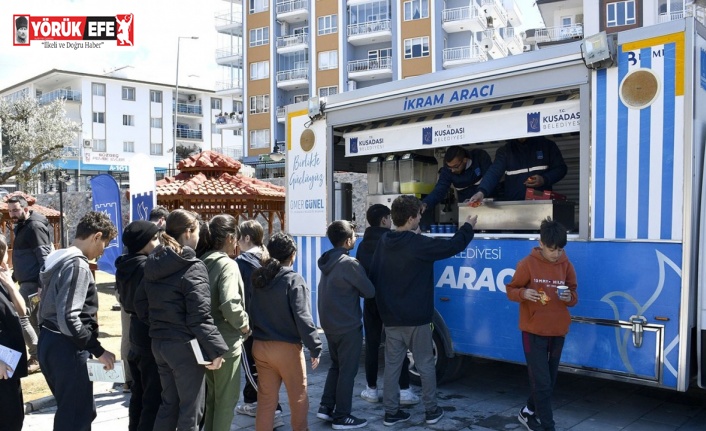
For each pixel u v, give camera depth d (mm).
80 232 3742
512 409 5066
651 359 4188
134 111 57438
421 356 4656
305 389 4141
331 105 6344
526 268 4164
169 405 3684
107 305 11289
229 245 4133
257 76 44500
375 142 6242
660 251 4160
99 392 5758
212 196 10289
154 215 5770
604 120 4445
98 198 8164
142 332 3951
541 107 4988
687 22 4078
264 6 44031
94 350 3572
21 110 30984
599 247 4457
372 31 39812
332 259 4633
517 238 4930
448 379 5551
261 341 4074
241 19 48812
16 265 6516
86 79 54562
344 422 4594
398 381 4691
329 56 41406
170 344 3572
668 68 4152
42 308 3596
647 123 4238
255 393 4996
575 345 4566
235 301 3861
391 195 6418
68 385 3549
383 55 40812
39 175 32312
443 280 5426
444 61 38188
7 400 3619
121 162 46531
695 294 4164
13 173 30125
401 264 4543
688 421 4719
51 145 30719
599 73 4477
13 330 3680
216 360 3615
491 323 5078
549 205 4973
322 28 41531
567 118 4832
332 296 4578
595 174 4484
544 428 4133
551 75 4754
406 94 5711
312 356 4035
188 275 3568
